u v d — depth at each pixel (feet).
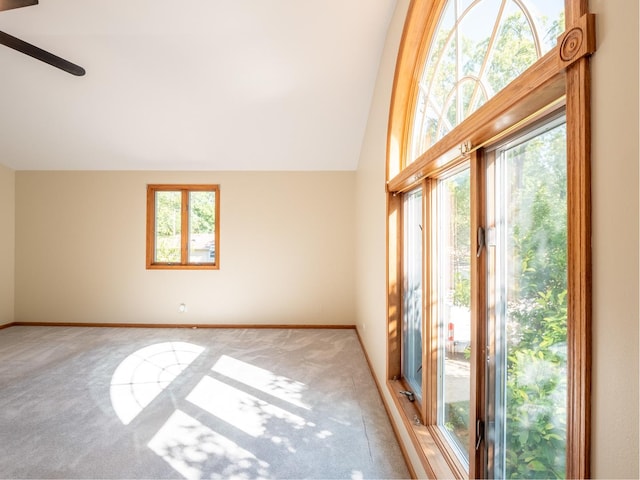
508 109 2.73
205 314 15.19
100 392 8.59
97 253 15.20
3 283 14.80
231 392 8.63
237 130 12.18
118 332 14.29
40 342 12.83
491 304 3.76
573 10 1.99
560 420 2.72
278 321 15.19
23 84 9.94
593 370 1.86
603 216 1.79
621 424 1.68
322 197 15.26
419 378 6.63
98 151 13.75
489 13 3.88
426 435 5.34
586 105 1.87
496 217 3.71
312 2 7.04
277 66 8.98
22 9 7.31
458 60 4.73
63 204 15.19
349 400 8.23
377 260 8.98
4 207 14.84
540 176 2.97
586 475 1.87
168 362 10.77
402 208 7.45
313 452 6.20
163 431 6.84
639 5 1.55
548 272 2.87
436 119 5.70
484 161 3.81
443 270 5.53
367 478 5.55
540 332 2.99
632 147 1.61
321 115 11.15
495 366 3.72
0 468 5.71
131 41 8.25
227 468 5.75
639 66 1.56
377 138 9.05
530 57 3.05
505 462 3.63
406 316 7.37
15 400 8.16
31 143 13.19
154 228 15.31
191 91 10.07
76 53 8.68
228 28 7.75
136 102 10.68
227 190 15.20
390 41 7.50
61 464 5.82
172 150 13.65
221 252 15.16
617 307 1.70
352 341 13.11
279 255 15.24
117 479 5.47
